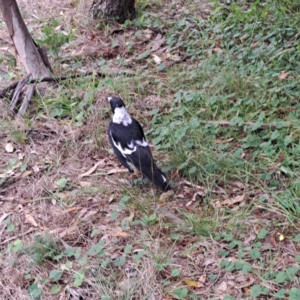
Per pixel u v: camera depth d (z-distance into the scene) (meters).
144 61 6.45
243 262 3.55
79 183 4.50
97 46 6.87
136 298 3.42
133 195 4.28
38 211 4.25
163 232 3.89
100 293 3.45
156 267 3.54
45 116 5.39
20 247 3.83
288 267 3.50
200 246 3.75
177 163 4.52
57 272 3.59
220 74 5.65
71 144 4.97
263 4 7.21
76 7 7.68
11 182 4.59
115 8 7.35
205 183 4.33
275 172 4.33
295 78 5.54
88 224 4.04
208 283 3.47
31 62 5.84
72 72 6.18
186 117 5.19
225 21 6.89
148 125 5.14
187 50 6.48
